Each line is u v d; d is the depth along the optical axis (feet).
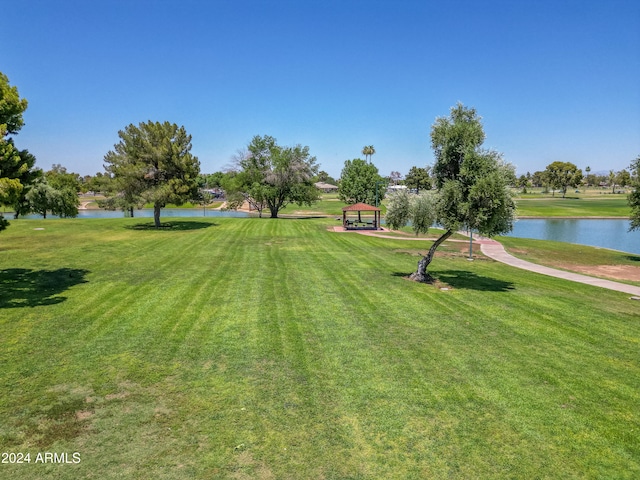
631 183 92.07
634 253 106.11
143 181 117.60
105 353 28.81
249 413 21.90
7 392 23.27
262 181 178.70
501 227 49.62
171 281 50.70
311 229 122.31
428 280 55.36
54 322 34.65
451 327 36.19
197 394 23.72
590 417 22.21
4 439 19.20
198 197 125.49
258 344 31.19
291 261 67.67
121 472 17.24
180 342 31.17
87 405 22.25
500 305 43.75
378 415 21.95
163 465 17.75
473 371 27.43
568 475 17.74
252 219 152.76
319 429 20.61
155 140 118.73
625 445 19.86
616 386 25.76
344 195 247.70
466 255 84.07
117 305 39.96
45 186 125.59
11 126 44.45
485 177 46.37
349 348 30.86
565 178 413.80
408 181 410.11
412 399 23.67
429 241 104.58
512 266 73.31
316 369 27.25
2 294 42.83
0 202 39.04
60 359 27.66
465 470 17.89
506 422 21.59
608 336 34.76
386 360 28.89
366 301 43.91
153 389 24.14
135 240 88.89
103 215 230.68
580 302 46.37
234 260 67.21
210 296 44.21
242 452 18.74
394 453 18.90
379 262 69.77
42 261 61.72
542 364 28.78
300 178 177.06
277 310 39.78
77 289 45.68
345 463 18.16
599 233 156.97
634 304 47.24
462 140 49.24
